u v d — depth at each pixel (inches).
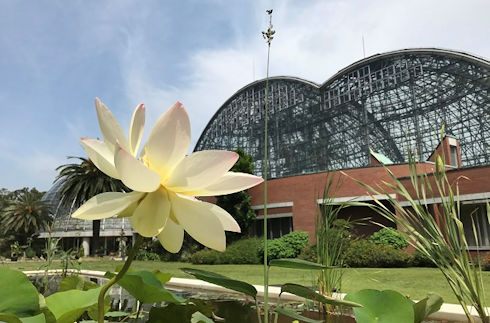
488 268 305.7
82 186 756.0
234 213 668.7
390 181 500.4
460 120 906.7
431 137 928.3
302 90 1114.1
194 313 36.8
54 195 1469.0
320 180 569.9
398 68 933.2
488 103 845.2
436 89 908.6
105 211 20.9
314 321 27.8
